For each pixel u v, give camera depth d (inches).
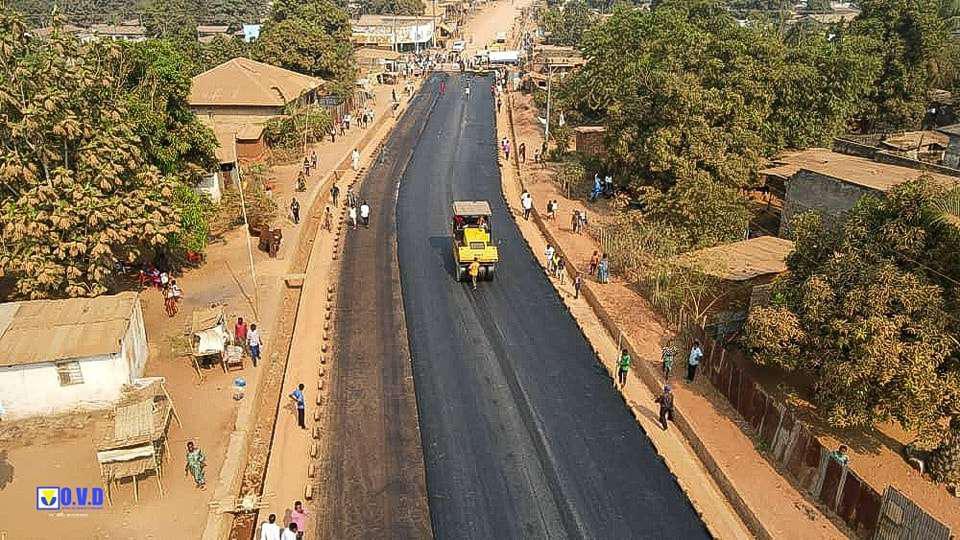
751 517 772.6
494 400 994.7
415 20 5664.4
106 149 1115.9
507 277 1433.3
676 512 791.1
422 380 1040.8
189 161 1515.7
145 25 4995.1
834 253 941.8
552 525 767.1
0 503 760.3
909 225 903.1
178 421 909.2
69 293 1069.8
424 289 1360.7
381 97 3580.2
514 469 853.2
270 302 1254.9
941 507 797.2
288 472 837.8
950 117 2623.0
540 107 3272.6
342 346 1135.6
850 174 1438.2
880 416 835.4
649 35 2341.3
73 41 1251.2
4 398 888.9
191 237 1311.5
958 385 796.0
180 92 1440.7
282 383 1026.1
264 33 3078.2
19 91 1076.5
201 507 764.6
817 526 757.9
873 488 776.9
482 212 1427.2
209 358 1051.9
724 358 1003.9
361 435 911.7
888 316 846.5
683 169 1622.8
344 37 3671.3
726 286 1166.3
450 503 795.4
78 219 1067.3
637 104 1802.4
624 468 861.2
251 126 2194.9
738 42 1911.9
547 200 1971.0
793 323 908.0
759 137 1784.0
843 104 1972.2
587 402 997.2
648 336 1177.4
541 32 6195.9
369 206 1891.0
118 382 915.4
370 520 766.5
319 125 2501.2
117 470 772.0
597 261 1434.5
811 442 813.2
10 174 1040.2
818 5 6973.4
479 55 5118.1
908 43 2409.0
